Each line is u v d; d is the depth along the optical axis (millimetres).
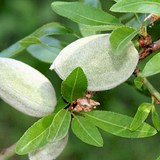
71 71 225
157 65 236
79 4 250
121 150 500
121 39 212
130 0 218
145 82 246
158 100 244
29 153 241
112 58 225
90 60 225
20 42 280
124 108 475
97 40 227
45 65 447
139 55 244
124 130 239
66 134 234
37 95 234
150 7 218
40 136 229
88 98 239
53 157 242
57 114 231
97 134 236
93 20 247
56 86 457
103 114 241
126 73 229
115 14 309
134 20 277
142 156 497
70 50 228
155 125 240
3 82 230
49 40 305
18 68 234
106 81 229
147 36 244
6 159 263
